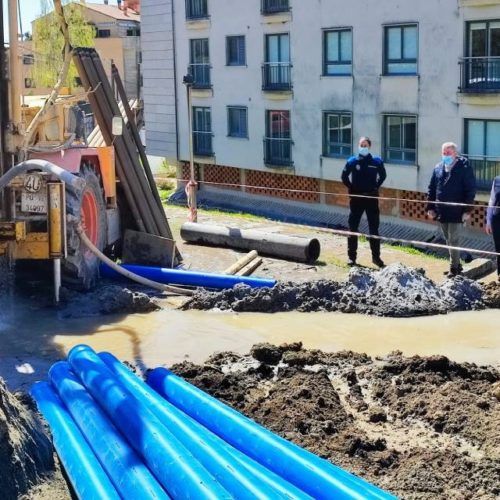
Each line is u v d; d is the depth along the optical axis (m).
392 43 22.23
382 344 8.56
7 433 4.91
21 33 9.59
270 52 26.27
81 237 10.09
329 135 24.69
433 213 11.45
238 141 27.88
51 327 9.10
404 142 22.45
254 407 6.43
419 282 10.17
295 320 9.52
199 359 8.07
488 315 9.70
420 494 5.03
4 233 9.06
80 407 5.79
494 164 20.28
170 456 4.69
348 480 4.51
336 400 6.61
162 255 12.04
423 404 6.47
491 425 6.01
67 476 5.23
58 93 10.59
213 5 27.81
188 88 16.45
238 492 4.40
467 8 20.08
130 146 12.65
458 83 20.62
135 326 9.20
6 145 9.34
